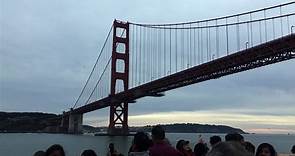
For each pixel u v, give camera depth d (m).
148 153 5.79
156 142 5.63
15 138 85.00
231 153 2.07
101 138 77.00
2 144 59.66
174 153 5.47
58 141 68.25
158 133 5.62
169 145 5.62
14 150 46.62
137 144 6.18
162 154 5.43
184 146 7.47
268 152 5.16
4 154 40.75
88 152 5.49
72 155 36.03
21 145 57.81
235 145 2.13
